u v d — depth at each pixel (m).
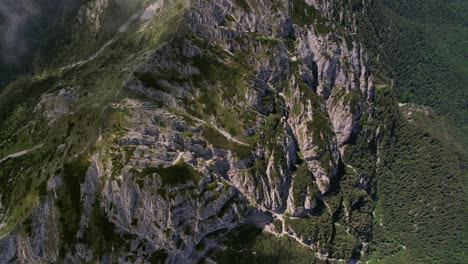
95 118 184.88
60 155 181.00
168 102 198.25
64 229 168.62
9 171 191.00
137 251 174.88
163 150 184.88
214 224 191.75
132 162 174.88
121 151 175.25
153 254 177.38
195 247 188.88
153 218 176.25
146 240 176.38
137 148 178.50
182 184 181.25
